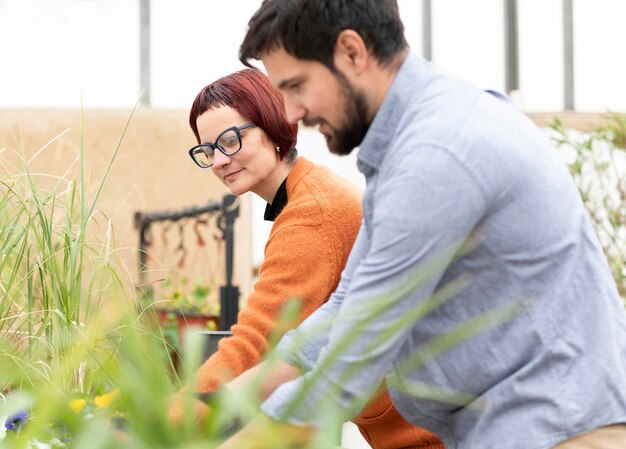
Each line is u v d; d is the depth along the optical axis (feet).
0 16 23.72
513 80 25.94
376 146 5.41
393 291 4.89
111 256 7.93
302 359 5.79
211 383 6.66
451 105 5.17
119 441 3.08
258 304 6.94
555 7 25.99
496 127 5.15
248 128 7.31
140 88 24.36
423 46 25.96
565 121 22.82
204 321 16.37
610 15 25.96
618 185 20.90
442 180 4.94
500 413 5.25
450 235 4.98
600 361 5.22
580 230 5.34
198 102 7.49
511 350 5.21
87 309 5.41
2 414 3.12
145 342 3.38
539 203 5.15
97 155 22.91
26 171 7.89
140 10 24.40
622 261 20.42
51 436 5.25
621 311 5.50
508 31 26.02
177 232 22.98
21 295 7.41
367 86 5.36
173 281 21.12
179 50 24.54
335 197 7.13
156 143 23.31
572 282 5.24
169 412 3.14
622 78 25.96
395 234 4.96
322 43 5.24
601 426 5.21
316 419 4.31
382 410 6.76
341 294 6.07
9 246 7.16
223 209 16.39
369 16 5.26
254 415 3.21
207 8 24.59
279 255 7.01
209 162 7.55
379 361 4.83
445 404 5.53
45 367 6.16
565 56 25.95
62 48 24.04
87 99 24.14
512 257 5.15
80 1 24.12
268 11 5.29
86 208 7.84
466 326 4.73
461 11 26.04
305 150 23.91
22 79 23.85
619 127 21.88
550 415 5.14
